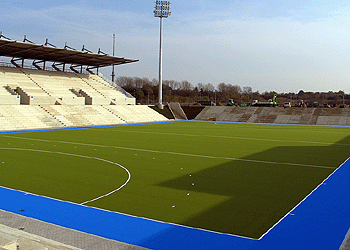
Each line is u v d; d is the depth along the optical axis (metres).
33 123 39.62
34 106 44.50
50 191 12.10
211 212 9.88
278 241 7.73
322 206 10.46
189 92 141.50
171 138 30.27
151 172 15.55
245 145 25.61
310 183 13.59
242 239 7.86
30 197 11.30
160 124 50.16
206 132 36.91
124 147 23.89
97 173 15.22
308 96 129.12
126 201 10.94
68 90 55.94
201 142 27.39
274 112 59.31
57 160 18.44
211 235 8.11
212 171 15.86
